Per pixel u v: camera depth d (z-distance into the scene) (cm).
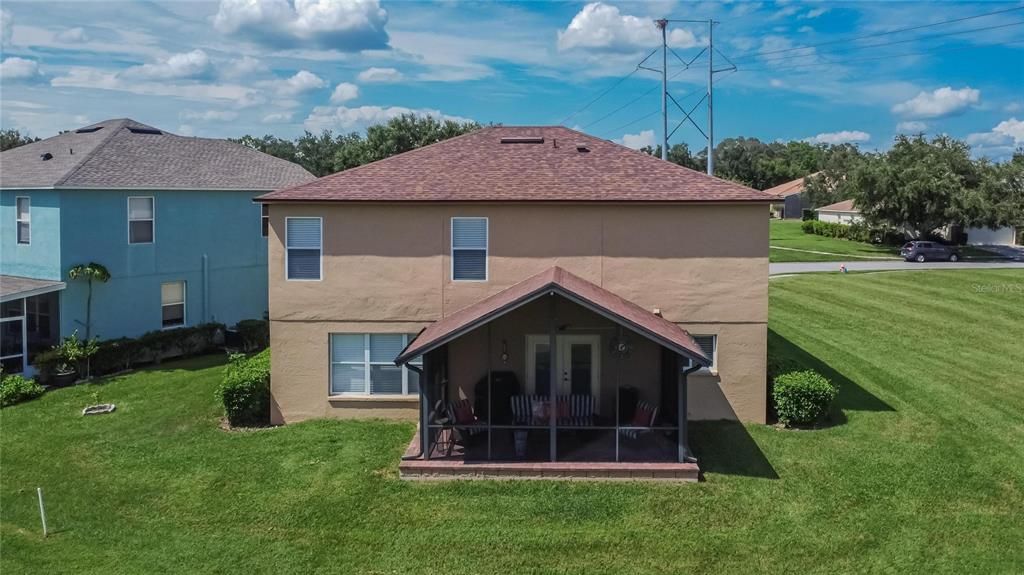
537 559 1300
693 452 1741
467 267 1992
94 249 2750
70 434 1959
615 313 1540
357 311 2011
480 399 1897
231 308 3288
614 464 1606
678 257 1955
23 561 1306
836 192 9631
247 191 3297
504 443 1770
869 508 1474
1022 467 1662
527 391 1944
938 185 5853
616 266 1967
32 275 2744
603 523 1418
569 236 1969
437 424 1702
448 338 1573
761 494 1529
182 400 2270
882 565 1276
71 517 1477
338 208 1988
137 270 2902
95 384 2509
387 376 2030
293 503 1507
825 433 1872
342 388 2041
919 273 4647
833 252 6125
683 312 1962
